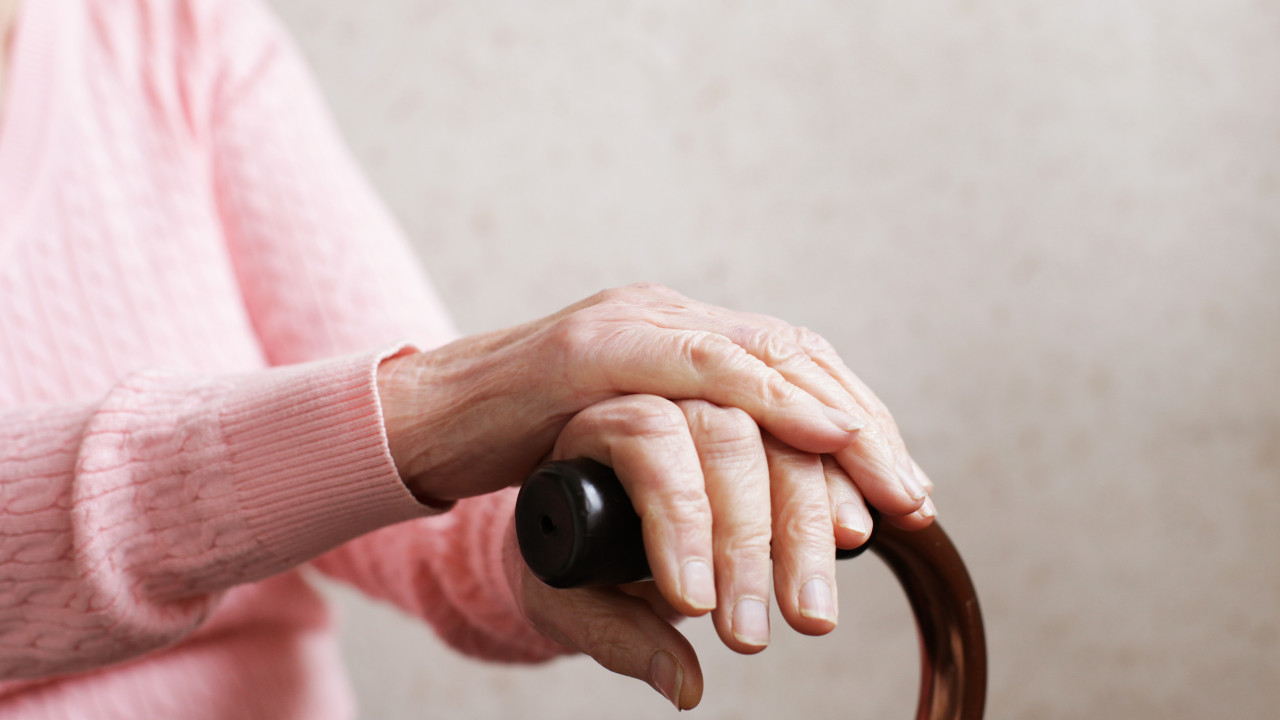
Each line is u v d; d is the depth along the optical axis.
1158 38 0.97
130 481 0.38
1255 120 0.98
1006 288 1.01
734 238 1.01
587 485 0.26
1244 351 1.02
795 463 0.29
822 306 1.01
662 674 0.32
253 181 0.61
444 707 1.08
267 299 0.61
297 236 0.61
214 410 0.38
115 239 0.56
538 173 1.01
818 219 1.00
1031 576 1.06
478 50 0.99
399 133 1.00
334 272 0.60
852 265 1.01
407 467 0.36
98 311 0.55
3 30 0.55
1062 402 1.03
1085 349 1.02
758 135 0.99
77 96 0.57
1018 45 0.97
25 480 0.39
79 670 0.42
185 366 0.57
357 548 0.55
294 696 0.58
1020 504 1.05
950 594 0.33
